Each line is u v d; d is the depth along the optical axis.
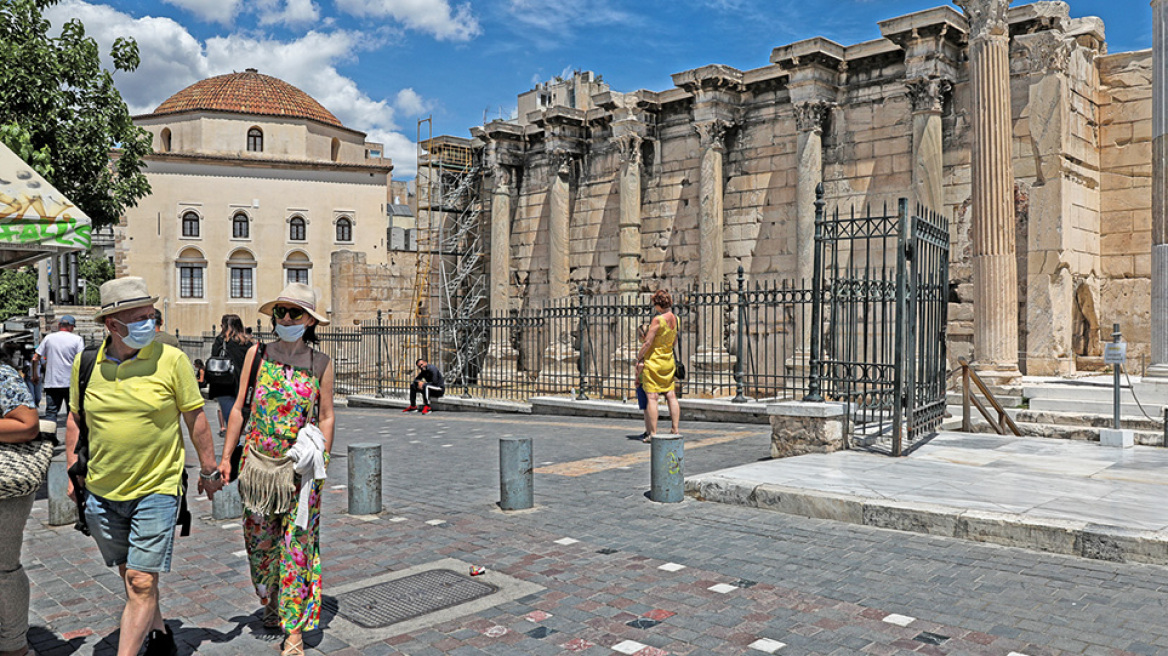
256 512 5.11
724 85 25.64
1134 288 20.98
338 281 38.25
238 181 49.69
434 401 24.42
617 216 30.08
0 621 4.93
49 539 8.28
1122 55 21.16
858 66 23.59
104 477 4.81
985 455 10.85
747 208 26.12
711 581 6.48
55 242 8.91
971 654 5.02
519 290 33.56
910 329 10.97
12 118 16.22
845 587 6.26
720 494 9.16
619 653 5.18
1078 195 20.36
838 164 23.95
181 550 7.73
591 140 30.95
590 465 11.84
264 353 5.33
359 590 6.45
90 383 4.83
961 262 21.53
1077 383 17.19
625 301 28.36
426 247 38.94
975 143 18.05
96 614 6.08
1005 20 17.95
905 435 11.79
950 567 6.64
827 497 8.29
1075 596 5.92
